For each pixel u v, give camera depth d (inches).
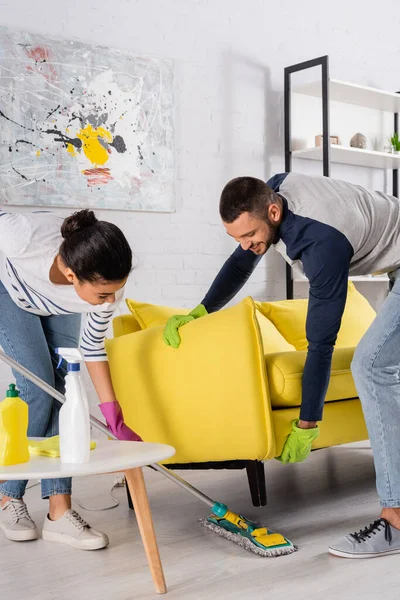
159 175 157.8
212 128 169.0
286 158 180.2
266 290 178.7
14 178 138.4
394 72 208.2
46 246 74.7
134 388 98.9
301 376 90.7
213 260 167.9
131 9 155.5
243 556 81.0
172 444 95.5
